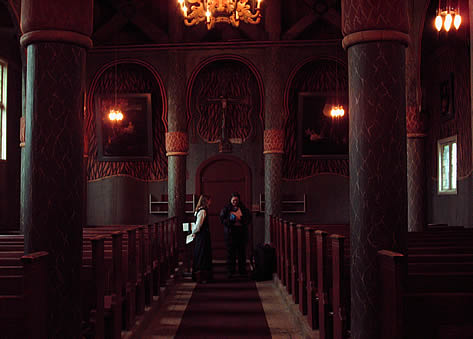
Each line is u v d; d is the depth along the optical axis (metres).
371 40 4.97
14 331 3.87
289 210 17.11
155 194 17.25
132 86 17.14
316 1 15.99
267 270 12.59
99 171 17.17
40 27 4.98
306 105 16.95
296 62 15.98
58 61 5.01
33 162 4.96
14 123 15.91
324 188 17.14
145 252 9.09
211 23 10.83
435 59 16.30
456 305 3.84
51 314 4.86
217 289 11.37
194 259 12.49
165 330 7.71
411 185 13.30
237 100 16.77
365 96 4.98
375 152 4.93
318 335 6.47
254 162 17.41
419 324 3.86
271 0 15.92
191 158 17.52
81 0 5.11
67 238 4.96
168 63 16.12
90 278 5.93
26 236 4.98
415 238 9.02
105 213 17.14
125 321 7.06
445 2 12.11
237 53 16.17
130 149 17.16
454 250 7.07
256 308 9.28
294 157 17.20
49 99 4.98
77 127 5.10
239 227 13.16
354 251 5.00
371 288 4.86
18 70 16.09
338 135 16.97
